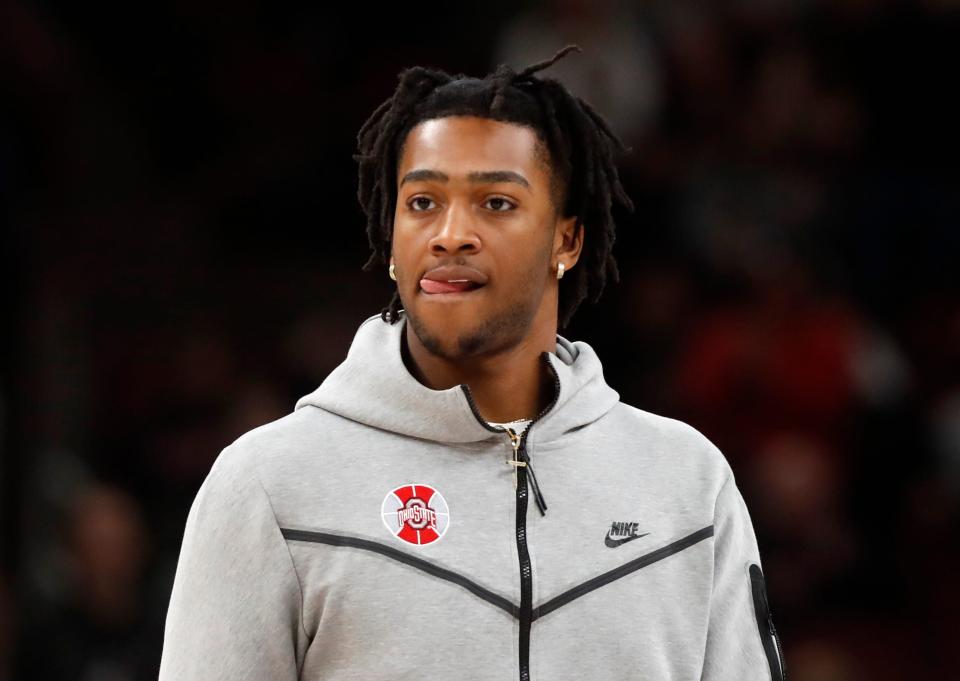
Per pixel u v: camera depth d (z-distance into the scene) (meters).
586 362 8.53
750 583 8.30
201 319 24.84
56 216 24.67
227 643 7.54
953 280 25.11
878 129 27.00
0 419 21.69
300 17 28.03
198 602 7.65
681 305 23.70
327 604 7.54
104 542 18.56
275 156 26.88
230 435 21.94
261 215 26.42
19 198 23.70
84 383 23.11
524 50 25.23
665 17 26.67
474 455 7.96
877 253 25.11
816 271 23.98
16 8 24.66
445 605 7.54
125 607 18.50
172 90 27.20
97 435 22.56
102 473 21.78
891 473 23.05
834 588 20.73
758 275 23.59
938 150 26.80
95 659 18.12
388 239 8.41
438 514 7.76
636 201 24.34
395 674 7.43
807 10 27.75
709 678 7.91
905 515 22.80
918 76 27.06
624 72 25.02
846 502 22.42
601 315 23.70
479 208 7.79
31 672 18.14
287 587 7.60
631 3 26.25
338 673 7.53
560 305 8.70
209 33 27.69
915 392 24.16
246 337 24.81
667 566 7.97
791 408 22.55
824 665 19.70
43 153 24.80
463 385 7.84
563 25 25.02
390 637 7.47
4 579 19.08
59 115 25.08
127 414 22.80
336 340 23.72
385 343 8.23
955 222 25.41
